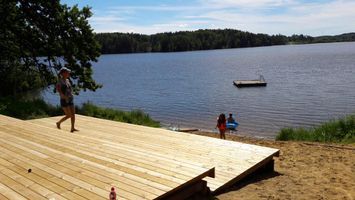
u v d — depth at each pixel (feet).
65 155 19.53
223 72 255.50
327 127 48.49
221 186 18.98
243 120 83.51
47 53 73.20
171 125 79.66
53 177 16.12
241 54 593.42
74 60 74.33
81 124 35.17
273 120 82.53
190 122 83.76
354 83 155.02
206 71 273.95
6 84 84.38
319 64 293.64
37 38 73.61
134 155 19.56
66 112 31.12
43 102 59.93
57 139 23.41
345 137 45.06
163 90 158.81
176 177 16.02
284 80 180.96
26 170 17.12
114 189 14.43
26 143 22.35
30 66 77.46
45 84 80.94
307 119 82.69
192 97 131.23
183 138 28.78
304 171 25.50
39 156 19.36
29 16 72.69
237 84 160.56
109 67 382.01
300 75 206.18
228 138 51.57
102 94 151.33
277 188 21.24
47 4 71.46
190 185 16.28
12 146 21.59
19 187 15.03
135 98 134.72
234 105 107.86
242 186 21.61
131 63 458.09
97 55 77.97
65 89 30.42
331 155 31.24
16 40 73.41
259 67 290.35
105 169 17.13
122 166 17.57
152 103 119.44
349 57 375.04
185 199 16.47
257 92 138.51
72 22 74.54
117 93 153.28
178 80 208.13
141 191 14.47
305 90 138.41
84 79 75.92
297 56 449.06
